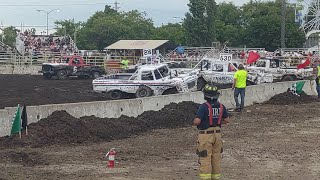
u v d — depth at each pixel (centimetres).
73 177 1077
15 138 1438
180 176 1098
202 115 947
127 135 1664
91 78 4728
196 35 8362
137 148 1443
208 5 8375
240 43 9250
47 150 1380
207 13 8400
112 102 1847
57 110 1636
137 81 2788
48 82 4200
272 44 8519
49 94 3103
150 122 1836
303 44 8638
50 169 1156
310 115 2223
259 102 2720
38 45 7362
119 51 6800
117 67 5284
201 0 8331
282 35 6519
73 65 4691
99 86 2836
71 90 3403
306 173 1141
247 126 1892
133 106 1931
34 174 1098
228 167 1202
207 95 956
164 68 2853
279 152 1391
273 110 2395
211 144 952
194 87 2847
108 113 1823
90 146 1466
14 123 1449
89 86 3766
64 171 1136
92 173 1119
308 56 5109
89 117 1688
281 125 1920
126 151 1391
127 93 2822
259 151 1405
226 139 1603
